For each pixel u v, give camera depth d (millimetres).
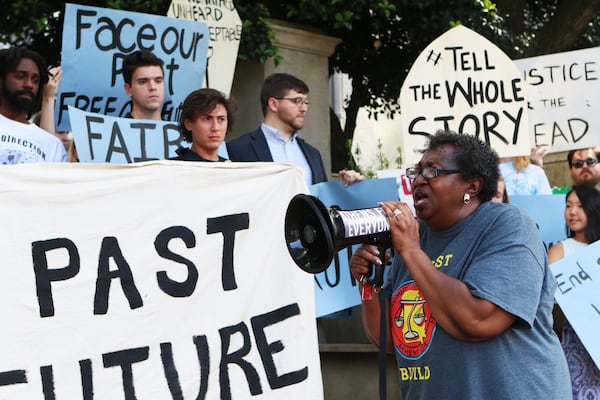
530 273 3562
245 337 4270
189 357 4148
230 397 4195
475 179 3750
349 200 6285
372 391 6410
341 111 12242
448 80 6828
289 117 6574
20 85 5500
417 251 3549
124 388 4023
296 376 4332
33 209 3984
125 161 5715
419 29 9188
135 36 6434
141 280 4117
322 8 8445
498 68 6832
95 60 6320
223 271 4277
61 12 8711
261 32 8234
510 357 3547
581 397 5637
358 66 10305
